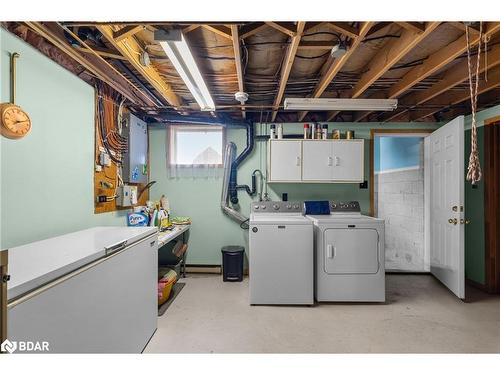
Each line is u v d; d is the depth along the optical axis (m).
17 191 1.64
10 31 1.60
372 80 2.32
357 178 3.45
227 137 3.85
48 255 1.32
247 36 1.83
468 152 3.41
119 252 1.61
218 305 2.80
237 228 3.86
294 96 3.08
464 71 2.27
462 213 2.83
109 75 2.31
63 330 1.15
